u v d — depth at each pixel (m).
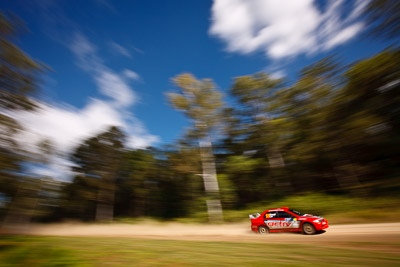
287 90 22.16
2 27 8.53
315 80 18.81
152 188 32.69
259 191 20.94
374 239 7.04
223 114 24.16
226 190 20.75
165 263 5.14
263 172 22.20
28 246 7.40
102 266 4.95
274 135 21.89
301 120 20.06
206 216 19.70
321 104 17.95
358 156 16.56
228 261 5.20
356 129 14.48
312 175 20.45
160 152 30.98
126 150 32.06
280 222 10.12
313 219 9.20
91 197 29.59
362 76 13.77
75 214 32.12
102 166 30.16
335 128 16.09
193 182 23.36
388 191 12.57
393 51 11.98
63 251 6.53
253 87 24.75
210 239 10.18
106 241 9.67
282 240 8.49
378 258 4.82
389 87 13.29
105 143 30.77
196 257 5.75
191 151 22.06
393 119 13.65
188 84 22.55
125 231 17.89
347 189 15.44
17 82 9.10
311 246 6.75
